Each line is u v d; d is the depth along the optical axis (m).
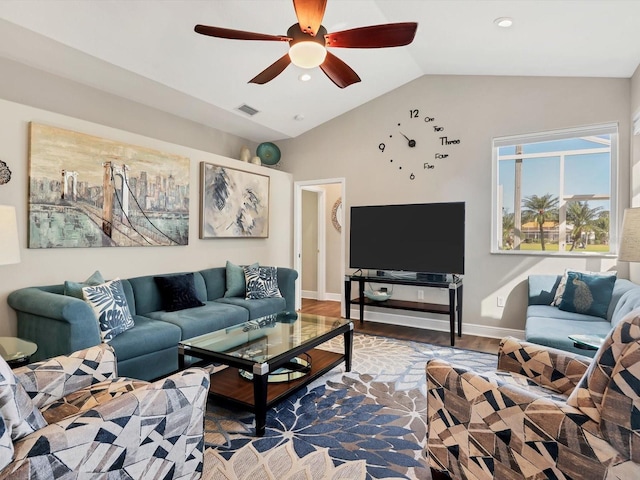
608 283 3.30
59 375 1.67
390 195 5.00
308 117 5.19
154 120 4.26
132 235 3.65
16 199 2.85
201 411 1.51
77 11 2.65
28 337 2.70
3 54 3.01
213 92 3.99
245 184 5.06
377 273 4.95
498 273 4.31
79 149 3.22
